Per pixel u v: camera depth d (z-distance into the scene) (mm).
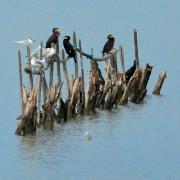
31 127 50031
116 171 42750
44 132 50531
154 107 59062
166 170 43094
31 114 49844
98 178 41812
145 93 61250
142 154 45812
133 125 52844
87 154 45719
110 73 58156
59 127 51969
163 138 49469
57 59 53031
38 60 51375
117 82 58438
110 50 58562
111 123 53250
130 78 60688
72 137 49375
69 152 46125
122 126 52406
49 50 51750
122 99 59562
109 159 44750
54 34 52875
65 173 42531
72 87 54281
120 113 56531
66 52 54344
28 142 48406
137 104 60156
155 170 43000
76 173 42469
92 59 56875
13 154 46000
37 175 42469
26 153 46094
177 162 44406
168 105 59875
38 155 45625
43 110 51344
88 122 53406
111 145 47625
